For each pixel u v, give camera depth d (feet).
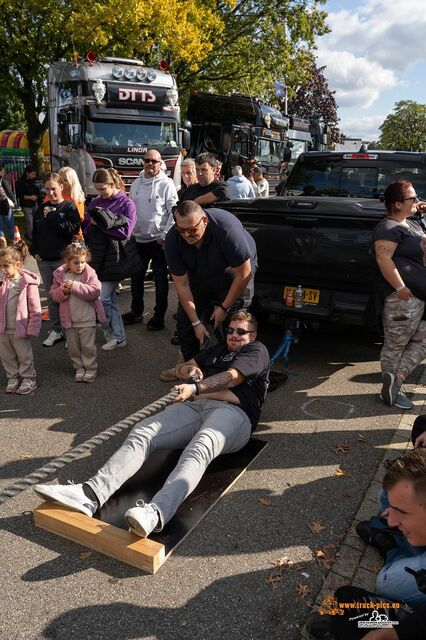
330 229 14.93
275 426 13.23
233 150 48.73
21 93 59.06
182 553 8.91
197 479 9.76
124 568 8.59
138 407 14.32
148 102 38.19
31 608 7.82
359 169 21.22
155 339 19.69
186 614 7.76
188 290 13.69
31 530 9.46
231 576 8.46
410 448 12.18
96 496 9.56
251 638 7.40
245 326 11.63
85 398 14.82
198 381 10.77
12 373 15.23
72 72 38.01
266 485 10.80
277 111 56.29
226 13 65.62
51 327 19.34
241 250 12.53
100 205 17.65
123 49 54.24
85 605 7.89
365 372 16.76
